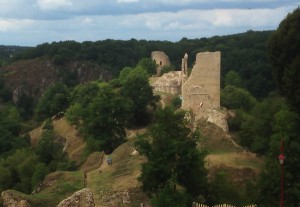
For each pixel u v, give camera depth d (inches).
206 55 2719.0
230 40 7426.2
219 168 2119.8
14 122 4697.3
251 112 3218.5
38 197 1728.6
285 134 1749.5
